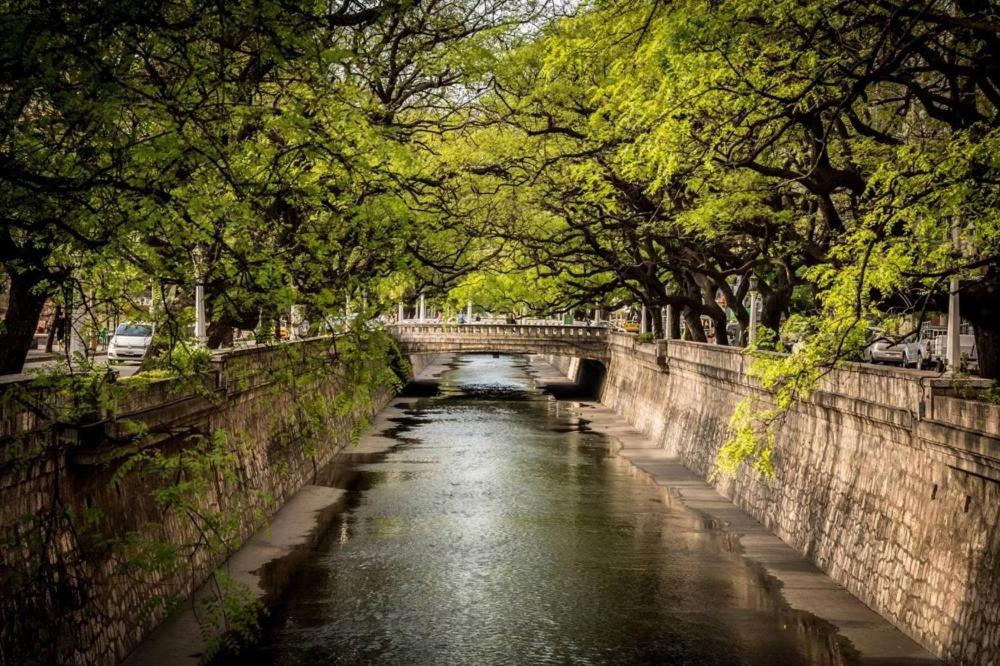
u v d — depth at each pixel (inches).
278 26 366.0
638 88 686.5
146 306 434.0
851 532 776.9
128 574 628.4
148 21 345.4
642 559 899.4
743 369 1088.8
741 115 586.2
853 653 635.5
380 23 471.8
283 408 1142.3
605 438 1771.7
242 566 867.4
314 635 693.9
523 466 1441.9
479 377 3437.5
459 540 974.4
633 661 646.5
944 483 618.8
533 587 813.9
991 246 525.0
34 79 338.3
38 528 451.2
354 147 452.4
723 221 918.4
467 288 1665.8
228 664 633.0
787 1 547.2
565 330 2536.9
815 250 764.6
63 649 497.7
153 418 633.6
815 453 882.8
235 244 427.8
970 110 575.8
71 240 371.2
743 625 709.9
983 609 549.0
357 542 962.7
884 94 831.1
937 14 481.4
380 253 465.4
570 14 898.7
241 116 407.5
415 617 736.3
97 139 366.0
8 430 449.4
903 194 504.7
